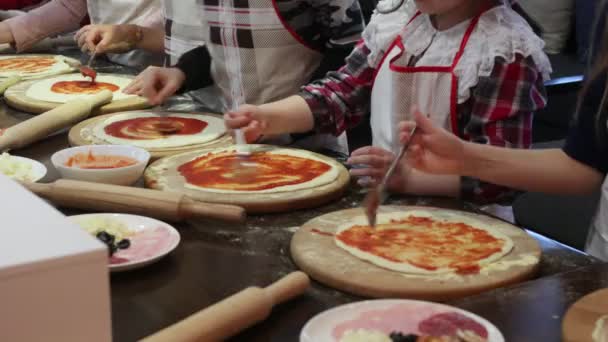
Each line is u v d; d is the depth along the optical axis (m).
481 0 1.60
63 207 1.29
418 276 1.02
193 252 1.13
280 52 1.96
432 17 1.65
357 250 1.09
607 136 1.36
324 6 1.94
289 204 1.30
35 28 2.77
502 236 1.16
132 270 1.06
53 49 2.87
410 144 1.25
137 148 1.47
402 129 1.33
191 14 2.21
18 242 0.64
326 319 0.87
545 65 1.53
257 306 0.89
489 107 1.51
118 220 1.18
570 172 1.38
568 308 0.90
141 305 0.97
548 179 1.36
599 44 1.38
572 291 0.97
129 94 1.99
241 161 1.51
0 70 2.38
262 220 1.27
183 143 1.64
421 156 1.32
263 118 1.64
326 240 1.14
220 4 1.99
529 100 1.51
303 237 1.15
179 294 1.00
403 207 1.30
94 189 1.26
